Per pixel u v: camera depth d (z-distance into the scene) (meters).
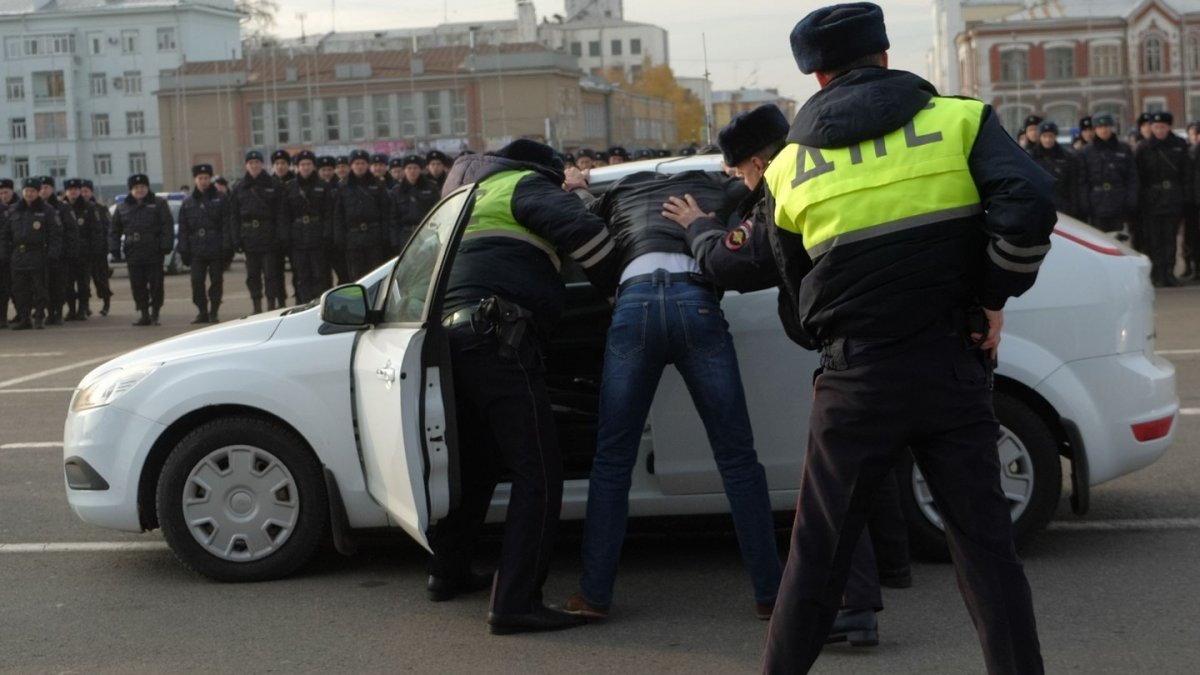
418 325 5.13
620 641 5.16
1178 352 12.01
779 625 3.90
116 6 104.19
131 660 5.11
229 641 5.31
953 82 101.12
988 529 3.73
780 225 3.92
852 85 3.80
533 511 5.25
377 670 4.93
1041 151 18.14
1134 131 23.72
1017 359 5.91
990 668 3.74
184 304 24.09
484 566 6.29
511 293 5.26
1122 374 5.96
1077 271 5.98
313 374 5.98
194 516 6.09
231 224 18.75
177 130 93.00
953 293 3.70
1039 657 3.74
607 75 150.88
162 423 6.07
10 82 104.62
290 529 6.07
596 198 5.84
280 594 5.93
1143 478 7.49
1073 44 83.75
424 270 5.37
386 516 5.98
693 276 5.18
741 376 5.80
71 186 21.31
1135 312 6.03
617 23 156.50
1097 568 5.88
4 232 19.66
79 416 6.23
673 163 6.25
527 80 90.69
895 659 4.85
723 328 5.20
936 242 3.66
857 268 3.71
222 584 6.10
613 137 107.31
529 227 5.30
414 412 5.00
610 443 5.29
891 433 3.74
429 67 91.56
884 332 3.71
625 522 5.36
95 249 21.41
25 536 7.05
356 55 93.94
